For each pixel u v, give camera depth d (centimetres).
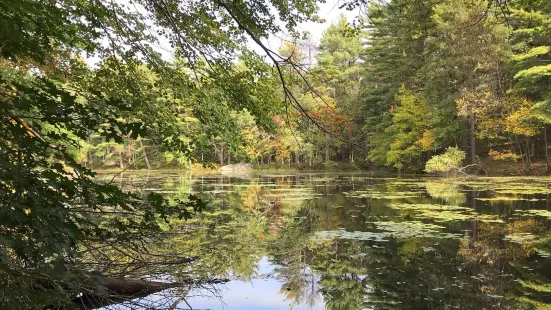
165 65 381
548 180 1730
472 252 616
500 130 2156
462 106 2003
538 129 2022
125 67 384
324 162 3403
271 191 1574
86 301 325
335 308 406
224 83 379
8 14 179
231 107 414
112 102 195
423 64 2328
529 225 806
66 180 175
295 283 487
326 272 532
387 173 2659
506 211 974
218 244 660
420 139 2298
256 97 402
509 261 566
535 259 574
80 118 176
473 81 2005
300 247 662
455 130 2206
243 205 1173
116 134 186
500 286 468
